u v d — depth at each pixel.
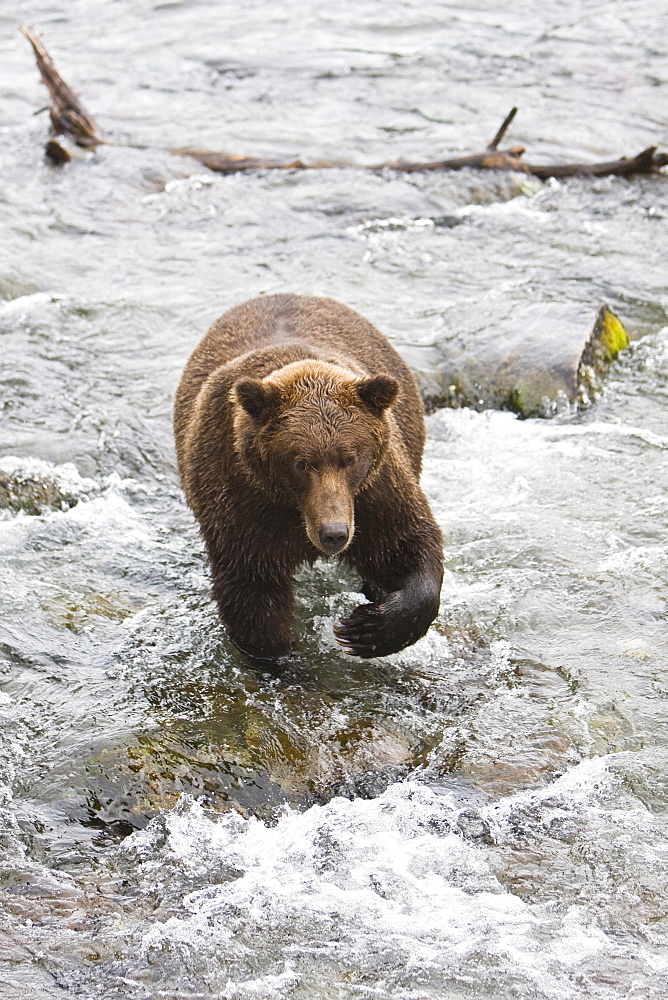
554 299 19.02
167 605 12.05
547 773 9.73
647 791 9.52
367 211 23.25
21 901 8.48
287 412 9.79
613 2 39.56
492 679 10.94
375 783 9.73
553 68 32.66
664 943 8.11
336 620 11.94
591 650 11.29
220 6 39.97
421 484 14.45
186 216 23.20
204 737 10.01
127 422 15.57
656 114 29.33
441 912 8.41
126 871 8.82
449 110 29.47
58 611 11.79
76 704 10.47
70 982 7.80
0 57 33.78
